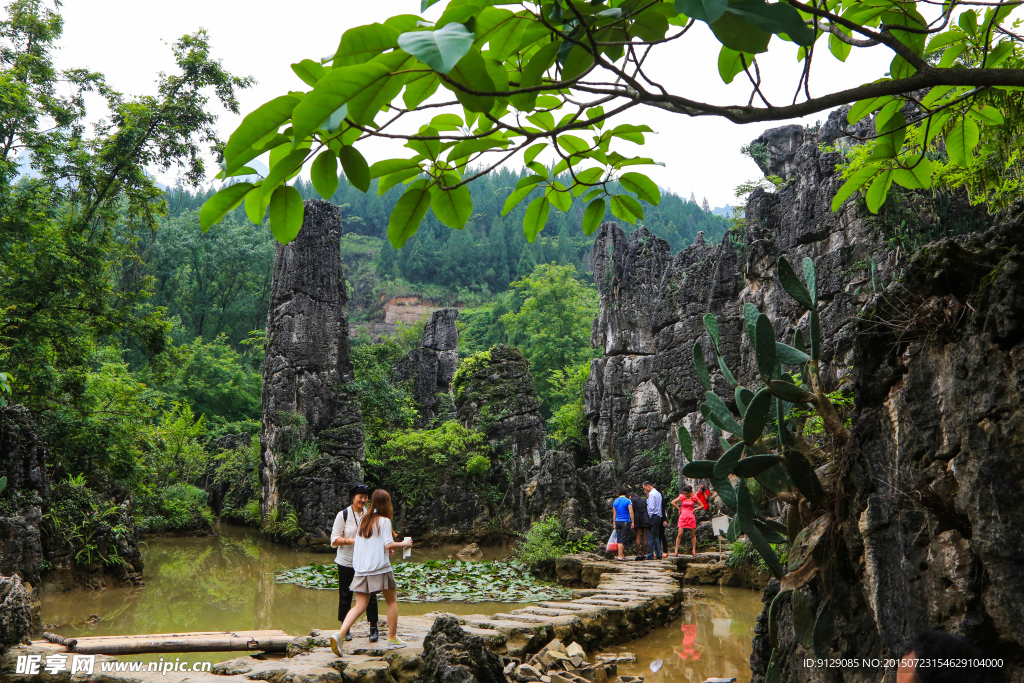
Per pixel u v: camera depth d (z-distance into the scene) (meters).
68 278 17.38
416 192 1.86
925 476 3.17
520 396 27.83
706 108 1.77
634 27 1.77
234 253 61.34
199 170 21.22
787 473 4.06
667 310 22.25
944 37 2.51
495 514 25.59
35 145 18.42
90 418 18.20
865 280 15.50
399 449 26.94
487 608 11.21
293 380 25.83
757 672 4.79
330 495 23.23
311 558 20.25
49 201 18.69
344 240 122.38
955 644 2.09
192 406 45.41
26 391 16.80
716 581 13.60
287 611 11.32
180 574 16.22
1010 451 2.77
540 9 1.64
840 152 17.66
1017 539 2.68
